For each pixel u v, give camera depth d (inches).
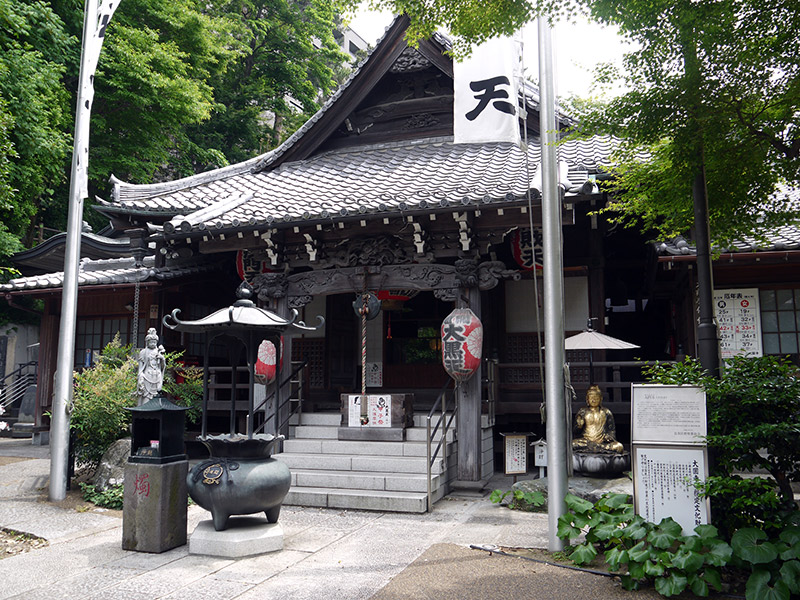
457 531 261.7
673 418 209.8
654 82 199.6
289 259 410.3
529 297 449.1
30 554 236.2
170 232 407.2
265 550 233.0
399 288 378.0
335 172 502.3
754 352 377.7
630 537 195.3
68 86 698.2
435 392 502.9
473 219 359.6
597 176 374.3
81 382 372.8
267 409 389.4
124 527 241.6
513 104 391.9
